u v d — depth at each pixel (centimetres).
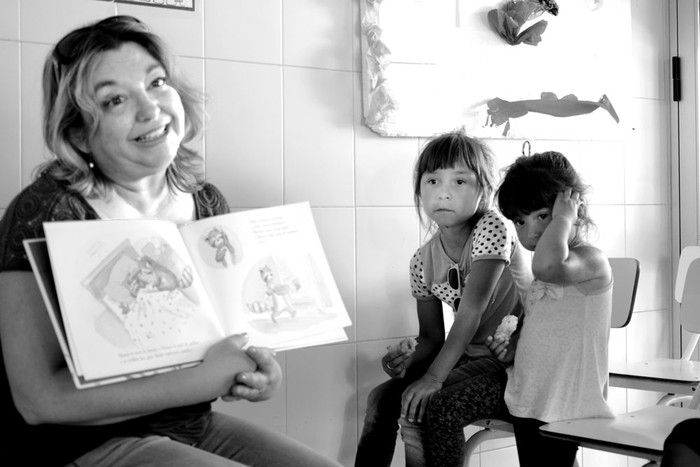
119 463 94
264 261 109
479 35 196
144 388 93
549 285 148
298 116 176
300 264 112
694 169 225
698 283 180
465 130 185
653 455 121
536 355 147
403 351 165
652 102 228
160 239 100
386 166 187
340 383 182
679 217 229
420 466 148
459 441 144
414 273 174
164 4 162
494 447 204
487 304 158
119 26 105
